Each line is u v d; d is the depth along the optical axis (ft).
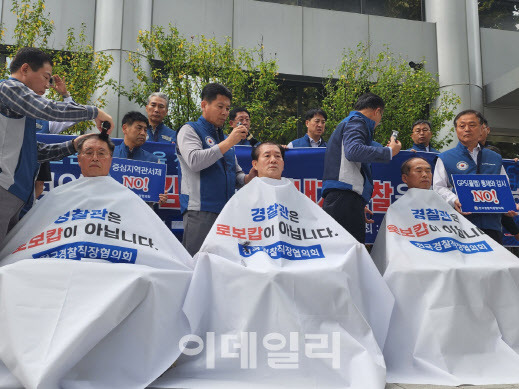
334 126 28.45
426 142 18.19
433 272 9.06
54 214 8.33
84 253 7.68
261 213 9.13
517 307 9.02
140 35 28.27
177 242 8.83
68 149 9.95
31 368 6.40
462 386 7.84
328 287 8.02
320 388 7.32
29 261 7.29
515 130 35.81
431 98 30.27
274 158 9.98
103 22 29.45
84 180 8.87
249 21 33.12
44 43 26.68
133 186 13.21
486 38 36.81
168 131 16.55
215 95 11.00
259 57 32.45
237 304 7.95
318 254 8.72
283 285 7.87
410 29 35.73
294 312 7.70
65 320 6.81
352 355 7.62
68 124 14.35
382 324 8.71
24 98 7.97
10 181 8.14
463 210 12.19
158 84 27.50
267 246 8.67
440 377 8.12
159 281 7.45
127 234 8.17
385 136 28.78
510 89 32.78
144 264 7.96
